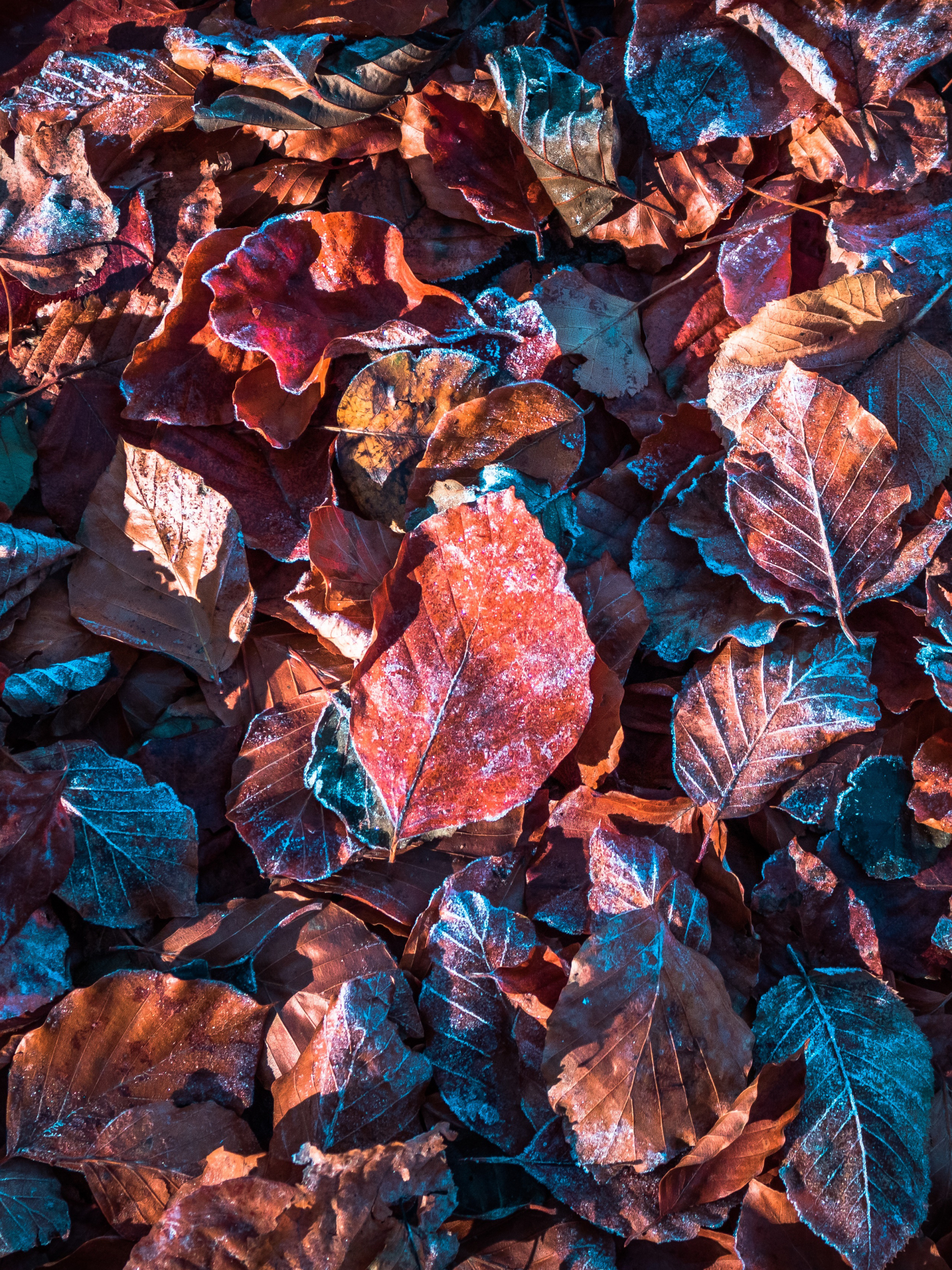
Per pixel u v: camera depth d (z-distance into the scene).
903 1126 0.46
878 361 0.50
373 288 0.50
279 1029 0.46
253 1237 0.44
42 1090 0.46
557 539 0.49
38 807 0.47
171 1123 0.45
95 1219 0.46
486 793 0.47
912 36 0.50
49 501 0.50
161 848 0.47
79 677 0.48
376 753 0.47
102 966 0.47
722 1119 0.45
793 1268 0.45
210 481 0.50
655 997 0.45
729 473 0.49
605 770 0.48
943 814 0.48
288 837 0.48
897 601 0.49
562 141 0.50
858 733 0.49
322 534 0.48
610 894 0.46
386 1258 0.44
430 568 0.47
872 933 0.47
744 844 0.49
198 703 0.50
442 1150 0.45
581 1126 0.45
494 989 0.46
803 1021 0.47
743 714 0.48
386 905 0.48
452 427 0.49
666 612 0.49
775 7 0.50
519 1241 0.45
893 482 0.48
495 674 0.47
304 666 0.49
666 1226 0.45
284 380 0.49
